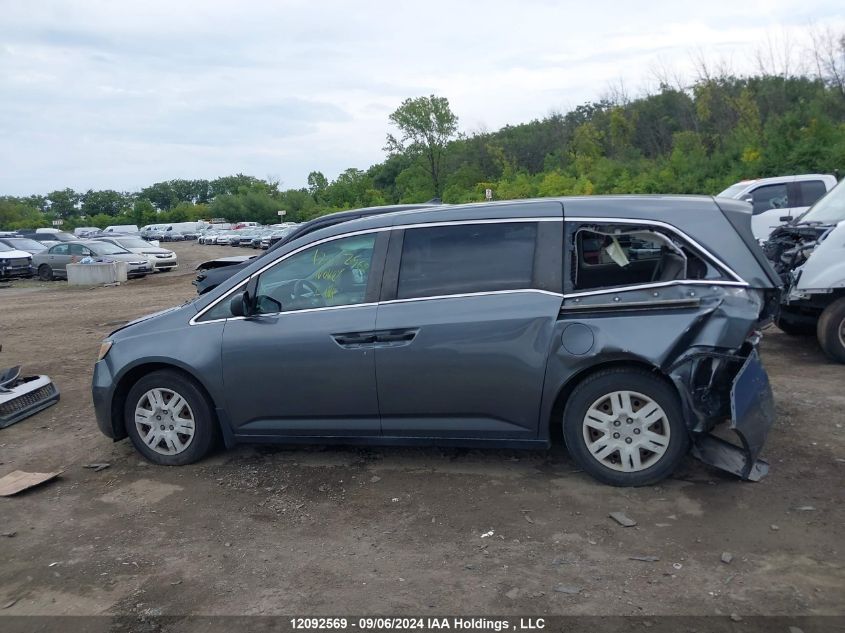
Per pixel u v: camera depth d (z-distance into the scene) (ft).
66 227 368.48
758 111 120.26
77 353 34.12
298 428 16.58
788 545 12.26
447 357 15.16
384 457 17.43
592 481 15.21
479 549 12.80
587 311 14.52
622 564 12.00
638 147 146.51
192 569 12.74
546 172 158.20
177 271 97.50
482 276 15.33
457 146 194.70
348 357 15.79
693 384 13.97
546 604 11.00
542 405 14.84
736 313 13.91
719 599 10.86
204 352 16.83
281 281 16.78
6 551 13.79
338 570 12.41
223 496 15.79
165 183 532.73
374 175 313.53
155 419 17.61
